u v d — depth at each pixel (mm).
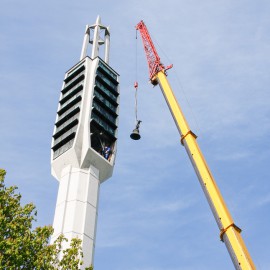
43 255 41781
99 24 118875
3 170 44844
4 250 38469
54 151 93562
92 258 76938
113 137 95375
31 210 43688
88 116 93062
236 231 44750
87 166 88938
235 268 42469
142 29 82812
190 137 55375
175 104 61750
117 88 106812
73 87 103688
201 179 50500
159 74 68625
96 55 111812
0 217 40219
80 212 81875
